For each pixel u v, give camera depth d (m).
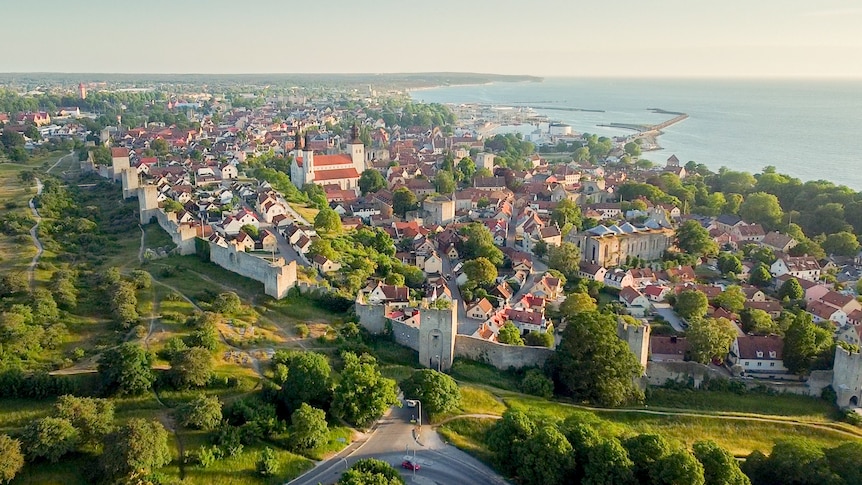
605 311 188.38
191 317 155.50
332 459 119.75
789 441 125.69
